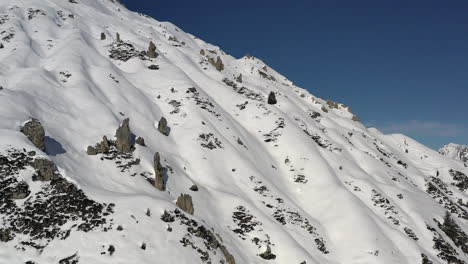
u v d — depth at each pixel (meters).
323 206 44.34
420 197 56.59
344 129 78.56
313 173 50.44
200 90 61.00
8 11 71.06
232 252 29.81
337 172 53.81
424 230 46.34
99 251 22.22
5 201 24.31
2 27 62.66
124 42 71.31
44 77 43.28
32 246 22.34
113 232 23.72
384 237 39.97
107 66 58.00
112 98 47.75
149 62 67.19
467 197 74.12
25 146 27.69
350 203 43.59
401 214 47.91
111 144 36.66
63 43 63.00
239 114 63.09
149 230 24.62
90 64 56.56
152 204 27.22
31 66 51.25
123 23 95.75
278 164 52.44
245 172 44.56
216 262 25.53
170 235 24.98
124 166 34.31
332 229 40.59
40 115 34.69
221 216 35.28
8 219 23.41
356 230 39.69
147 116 48.31
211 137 47.81
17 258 21.36
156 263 22.27
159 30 109.06
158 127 46.47
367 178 55.09
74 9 88.62
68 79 47.59
